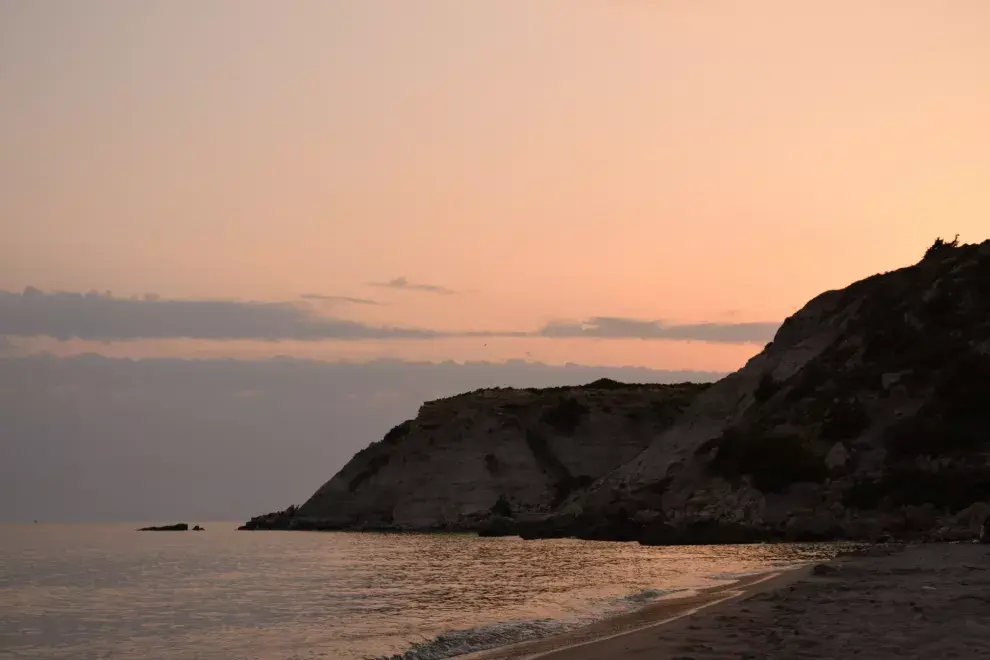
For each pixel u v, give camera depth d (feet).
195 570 197.77
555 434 452.76
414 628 90.58
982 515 210.59
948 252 345.51
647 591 107.34
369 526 445.78
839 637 58.18
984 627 60.08
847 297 346.74
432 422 480.64
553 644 68.13
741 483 268.41
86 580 172.24
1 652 82.99
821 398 293.23
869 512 234.17
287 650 77.41
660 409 468.75
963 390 263.08
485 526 381.81
